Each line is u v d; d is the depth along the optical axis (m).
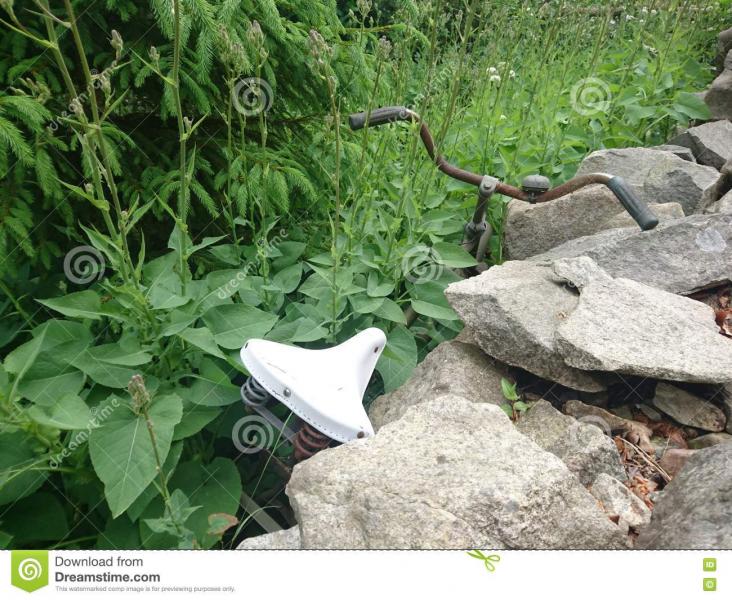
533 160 3.59
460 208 3.39
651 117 4.39
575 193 3.11
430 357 2.37
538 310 2.22
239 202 2.46
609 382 2.13
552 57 4.48
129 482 1.66
